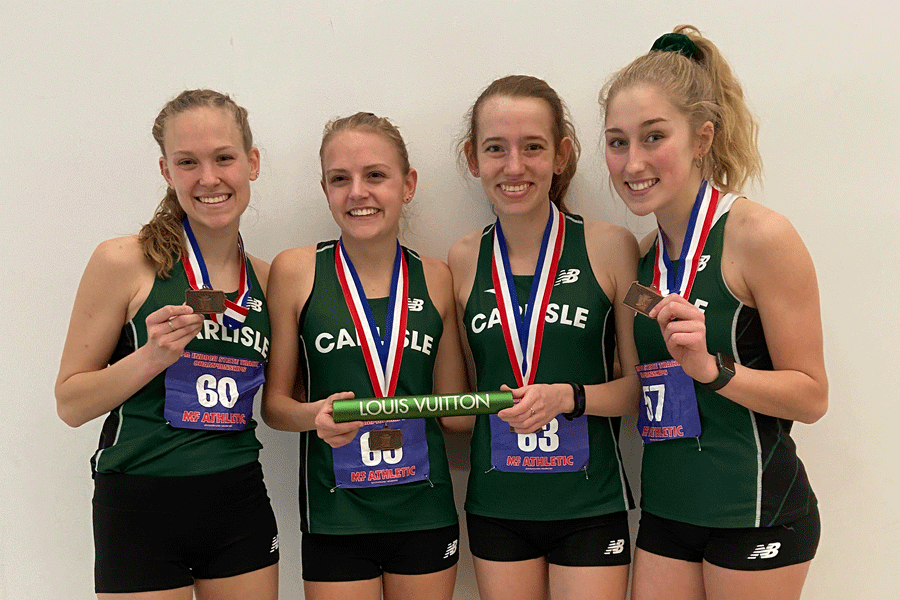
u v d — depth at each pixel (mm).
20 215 1728
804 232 1686
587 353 1427
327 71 1693
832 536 1708
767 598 1226
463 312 1522
